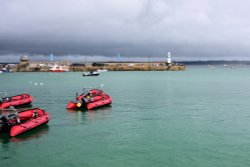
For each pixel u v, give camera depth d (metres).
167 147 22.56
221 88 73.81
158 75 148.25
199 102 47.19
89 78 120.38
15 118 27.72
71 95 58.28
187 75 149.50
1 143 23.91
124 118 33.62
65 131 27.67
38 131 27.62
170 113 36.88
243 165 18.86
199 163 19.20
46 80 107.62
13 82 96.94
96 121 32.00
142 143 23.64
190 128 28.61
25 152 21.78
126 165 19.05
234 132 26.97
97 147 22.73
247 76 139.25
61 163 19.56
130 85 83.38
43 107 42.25
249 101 48.28
